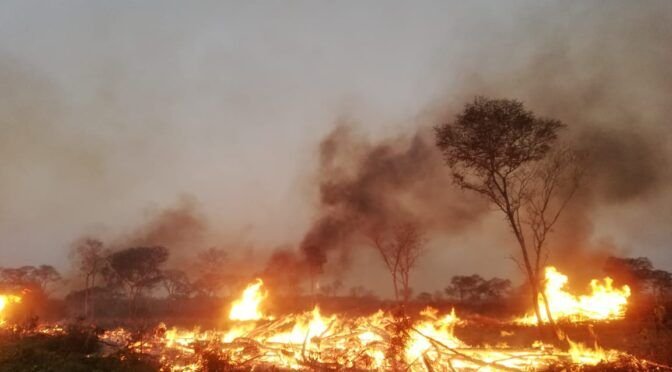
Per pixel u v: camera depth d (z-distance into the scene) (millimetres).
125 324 39500
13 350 16406
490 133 29281
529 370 16609
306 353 18719
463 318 42031
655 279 59625
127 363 16062
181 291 82562
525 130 29000
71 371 14438
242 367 16984
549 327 29594
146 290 69688
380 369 16578
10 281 67125
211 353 17297
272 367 16562
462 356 17250
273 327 24078
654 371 15656
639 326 26203
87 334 19531
